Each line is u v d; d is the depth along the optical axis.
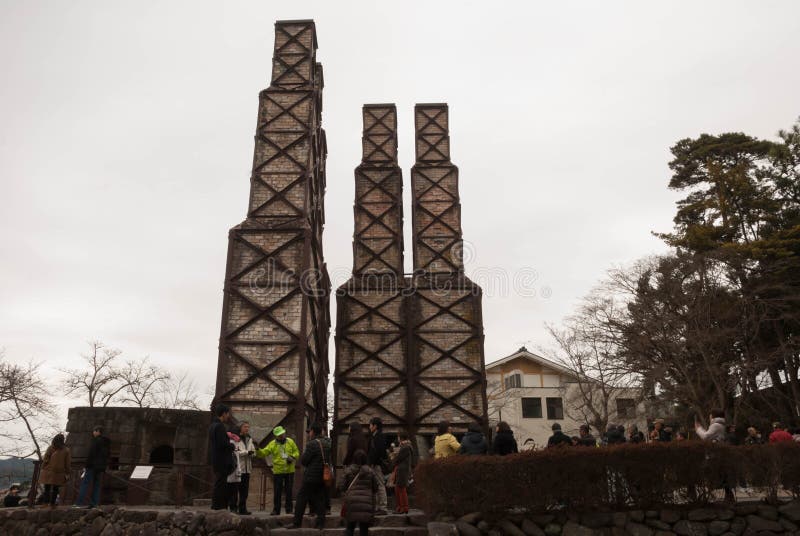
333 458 23.70
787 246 29.44
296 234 22.00
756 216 32.25
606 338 32.41
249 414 19.62
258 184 23.09
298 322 20.77
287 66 25.30
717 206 33.38
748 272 30.12
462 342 25.34
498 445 12.53
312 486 11.29
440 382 24.75
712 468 10.91
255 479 18.45
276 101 24.50
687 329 28.69
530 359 47.09
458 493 10.91
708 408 28.64
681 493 10.96
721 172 33.38
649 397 32.66
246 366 20.23
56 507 12.91
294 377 20.06
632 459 10.88
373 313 25.88
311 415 21.56
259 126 24.02
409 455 13.30
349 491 9.96
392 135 29.59
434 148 29.23
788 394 30.39
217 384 19.89
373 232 27.52
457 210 27.95
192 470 18.48
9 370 35.88
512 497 10.76
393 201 28.02
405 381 24.77
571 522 10.73
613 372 32.62
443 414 24.25
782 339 29.12
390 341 25.42
